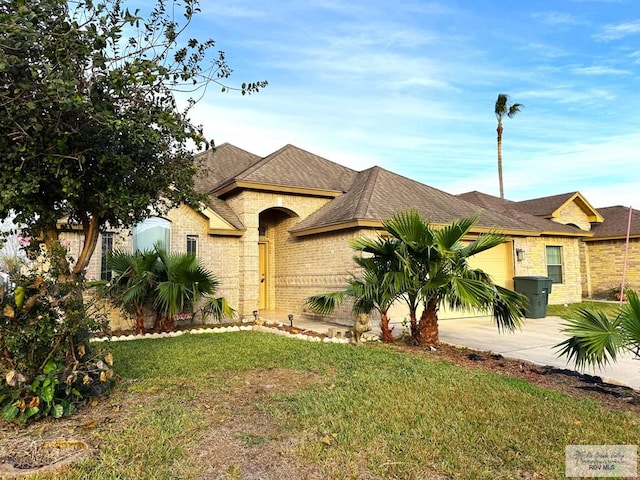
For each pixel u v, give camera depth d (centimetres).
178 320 1176
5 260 490
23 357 438
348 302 1176
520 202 2211
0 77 388
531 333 1042
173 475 337
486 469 347
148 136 459
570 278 1706
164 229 1201
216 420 445
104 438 401
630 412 483
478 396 521
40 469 341
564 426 434
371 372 633
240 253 1345
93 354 525
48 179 469
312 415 458
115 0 446
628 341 487
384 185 1434
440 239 783
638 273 1883
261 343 878
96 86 430
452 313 1316
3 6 373
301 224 1404
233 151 1867
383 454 370
